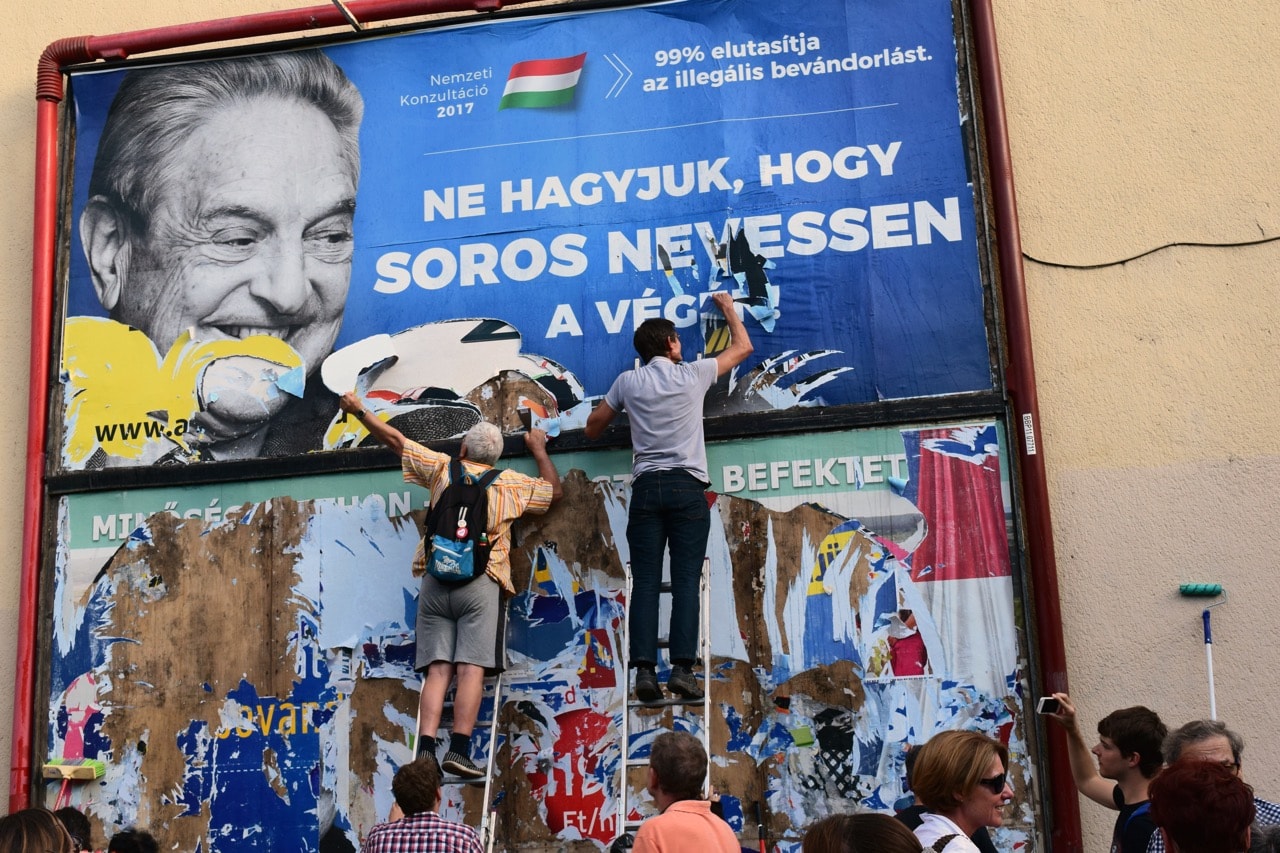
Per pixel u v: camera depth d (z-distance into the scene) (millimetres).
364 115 7098
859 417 6246
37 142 7324
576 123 6883
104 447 6938
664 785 4574
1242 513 6031
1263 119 6457
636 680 5746
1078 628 6043
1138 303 6355
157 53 7418
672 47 6875
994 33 6582
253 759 6457
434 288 6828
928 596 6027
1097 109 6617
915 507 6129
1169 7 6680
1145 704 5906
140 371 7000
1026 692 5852
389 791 6301
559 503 6461
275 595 6621
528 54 7020
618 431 6473
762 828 5672
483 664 5984
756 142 6676
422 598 6102
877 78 6633
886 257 6418
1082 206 6512
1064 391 6316
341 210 7012
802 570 6160
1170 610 5996
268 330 6938
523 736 6234
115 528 6844
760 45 6785
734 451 6340
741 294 6512
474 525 6039
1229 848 3092
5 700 6785
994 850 4266
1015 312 6230
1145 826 4234
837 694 6012
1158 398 6234
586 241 6734
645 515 5953
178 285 7070
